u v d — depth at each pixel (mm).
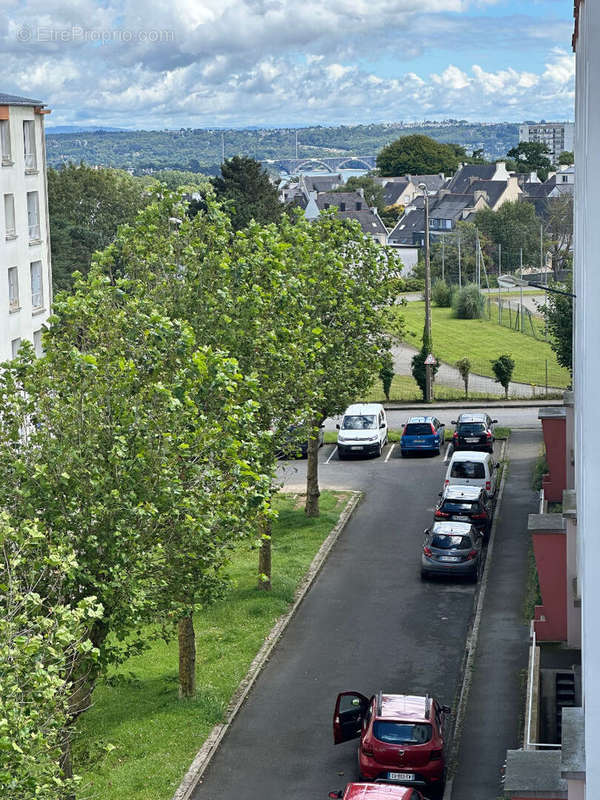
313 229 38719
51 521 17297
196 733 23641
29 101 59344
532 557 35500
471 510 37031
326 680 26734
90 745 20984
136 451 17875
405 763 20859
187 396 18531
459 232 120250
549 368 71000
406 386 66000
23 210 58812
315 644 29016
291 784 21703
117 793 21062
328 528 38844
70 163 101875
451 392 62844
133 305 20344
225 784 21750
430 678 26625
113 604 17469
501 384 63375
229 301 24062
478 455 41938
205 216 26781
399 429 54750
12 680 12234
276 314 26250
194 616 30688
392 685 26312
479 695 25562
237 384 20297
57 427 18172
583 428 11625
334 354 36031
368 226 182500
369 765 21125
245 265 24688
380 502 42531
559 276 121062
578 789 13695
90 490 17625
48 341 19984
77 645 13883
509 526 38844
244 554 36031
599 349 10406
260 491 19562
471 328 90500
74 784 13422
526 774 14805
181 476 18766
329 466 48469
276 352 25391
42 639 13195
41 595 16688
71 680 17469
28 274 59500
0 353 56000
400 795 17969
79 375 18281
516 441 51344
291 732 24047
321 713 24938
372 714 21734
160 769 22000
